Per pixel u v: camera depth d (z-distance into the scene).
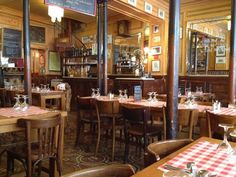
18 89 6.05
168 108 2.69
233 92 4.57
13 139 4.11
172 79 2.64
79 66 9.84
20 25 9.39
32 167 2.34
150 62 8.51
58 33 10.65
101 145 4.39
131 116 3.31
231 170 1.23
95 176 1.17
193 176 1.05
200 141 1.77
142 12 7.07
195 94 5.93
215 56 7.38
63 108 6.32
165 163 1.32
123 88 7.53
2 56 8.84
